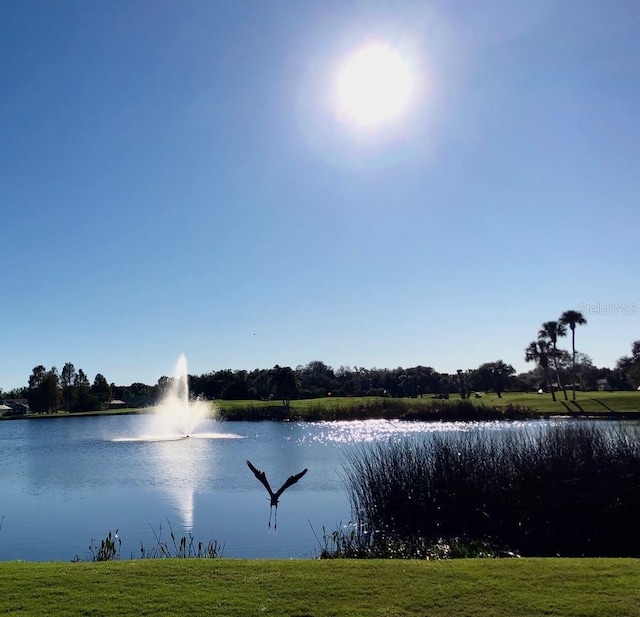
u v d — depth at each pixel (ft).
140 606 28.09
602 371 430.61
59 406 403.34
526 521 58.95
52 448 163.73
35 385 430.20
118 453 147.13
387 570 34.12
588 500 58.70
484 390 395.75
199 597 29.32
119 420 315.99
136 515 71.67
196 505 77.66
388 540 56.34
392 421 231.30
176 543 57.41
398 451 79.66
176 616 26.78
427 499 63.10
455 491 62.64
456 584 31.17
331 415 252.83
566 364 380.99
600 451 63.57
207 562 36.45
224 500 80.94
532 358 329.72
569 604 27.84
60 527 65.62
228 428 225.35
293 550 54.24
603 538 55.88
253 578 32.55
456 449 71.51
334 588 30.63
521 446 70.28
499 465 65.41
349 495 81.71
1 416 355.15
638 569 34.04
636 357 373.40
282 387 315.58
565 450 64.80
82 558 52.80
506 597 28.94
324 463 119.34
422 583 31.42
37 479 105.50
